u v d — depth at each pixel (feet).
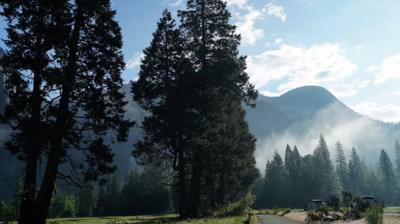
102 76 82.28
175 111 127.03
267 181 458.09
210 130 129.90
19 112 78.07
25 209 75.10
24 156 80.69
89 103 82.07
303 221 116.67
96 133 84.53
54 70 77.36
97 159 83.30
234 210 141.18
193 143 127.85
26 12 77.56
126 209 427.33
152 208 421.18
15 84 77.87
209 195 204.54
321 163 462.60
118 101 85.56
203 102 128.77
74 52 80.64
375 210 79.41
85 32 82.64
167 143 132.77
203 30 137.90
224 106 137.59
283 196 444.14
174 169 132.26
